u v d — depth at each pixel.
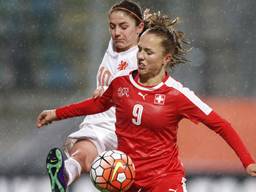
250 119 42.22
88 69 60.09
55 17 62.94
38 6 62.88
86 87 60.03
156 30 18.41
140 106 18.30
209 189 33.84
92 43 60.03
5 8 62.53
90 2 61.47
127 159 18.34
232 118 42.72
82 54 60.81
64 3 62.81
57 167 19.47
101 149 22.19
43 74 61.06
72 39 61.84
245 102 45.41
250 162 18.11
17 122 57.50
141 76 18.50
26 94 60.25
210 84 57.97
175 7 60.38
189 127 39.00
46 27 62.88
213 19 60.66
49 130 37.97
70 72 60.66
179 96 18.20
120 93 18.62
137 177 18.62
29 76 60.94
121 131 18.78
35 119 58.22
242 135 40.84
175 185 18.41
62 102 59.69
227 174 34.03
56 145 37.06
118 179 18.22
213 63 59.00
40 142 37.34
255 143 40.19
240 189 33.66
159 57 18.27
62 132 37.78
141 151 18.52
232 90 57.97
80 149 21.86
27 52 61.75
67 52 61.56
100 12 61.00
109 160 18.27
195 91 57.31
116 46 21.78
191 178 34.03
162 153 18.47
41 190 35.56
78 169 21.38
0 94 59.78
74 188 32.66
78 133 22.36
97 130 22.36
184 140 37.91
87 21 61.06
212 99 49.84
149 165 18.52
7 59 61.34
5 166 35.97
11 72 60.94
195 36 60.09
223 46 59.97
